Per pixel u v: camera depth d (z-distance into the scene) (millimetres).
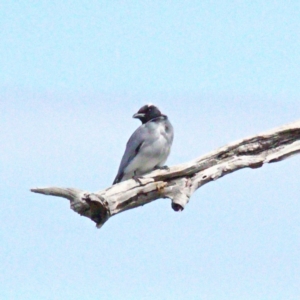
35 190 15391
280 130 17641
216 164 17453
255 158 17578
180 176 17219
